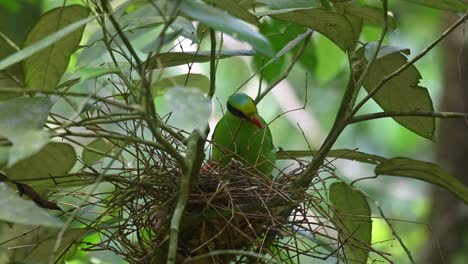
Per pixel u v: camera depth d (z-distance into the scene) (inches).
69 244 201.5
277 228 183.5
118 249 208.2
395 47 180.7
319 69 337.7
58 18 172.7
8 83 193.8
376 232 444.5
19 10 307.9
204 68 431.2
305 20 180.1
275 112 469.7
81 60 142.4
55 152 186.9
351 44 184.4
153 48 131.2
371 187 473.4
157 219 182.4
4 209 121.0
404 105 201.2
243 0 190.2
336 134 178.2
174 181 181.5
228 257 190.5
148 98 130.7
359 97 509.0
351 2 201.2
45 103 138.2
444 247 400.5
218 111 438.3
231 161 200.4
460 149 400.8
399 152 507.2
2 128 131.5
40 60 177.5
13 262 140.7
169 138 187.6
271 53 122.8
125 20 155.3
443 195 407.8
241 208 183.3
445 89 405.4
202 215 180.1
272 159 230.2
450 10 178.4
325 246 191.0
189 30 173.3
